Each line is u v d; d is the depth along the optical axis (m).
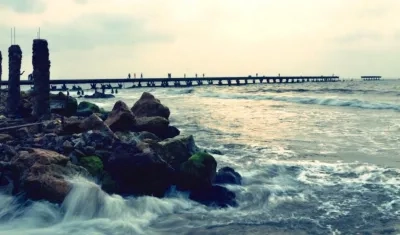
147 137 14.45
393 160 15.68
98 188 10.22
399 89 70.94
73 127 14.11
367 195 11.56
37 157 10.23
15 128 14.28
